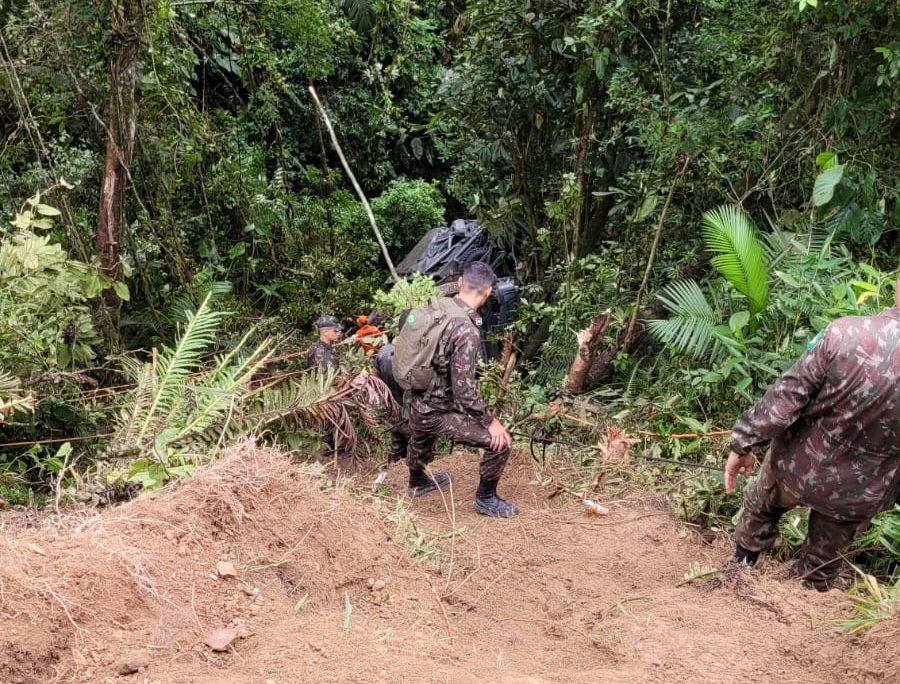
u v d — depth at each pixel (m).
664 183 6.62
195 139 7.80
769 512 3.39
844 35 5.30
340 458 5.25
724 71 6.65
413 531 3.54
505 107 7.73
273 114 9.62
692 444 4.96
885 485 3.01
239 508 2.84
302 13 8.91
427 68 12.27
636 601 3.22
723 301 6.01
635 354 7.00
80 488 3.49
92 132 6.83
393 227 11.98
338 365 5.93
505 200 8.07
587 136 7.36
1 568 2.25
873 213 5.83
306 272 8.81
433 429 4.46
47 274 4.80
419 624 2.78
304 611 2.62
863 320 2.91
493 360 6.33
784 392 2.99
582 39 6.38
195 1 7.80
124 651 2.19
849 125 5.79
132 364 5.20
